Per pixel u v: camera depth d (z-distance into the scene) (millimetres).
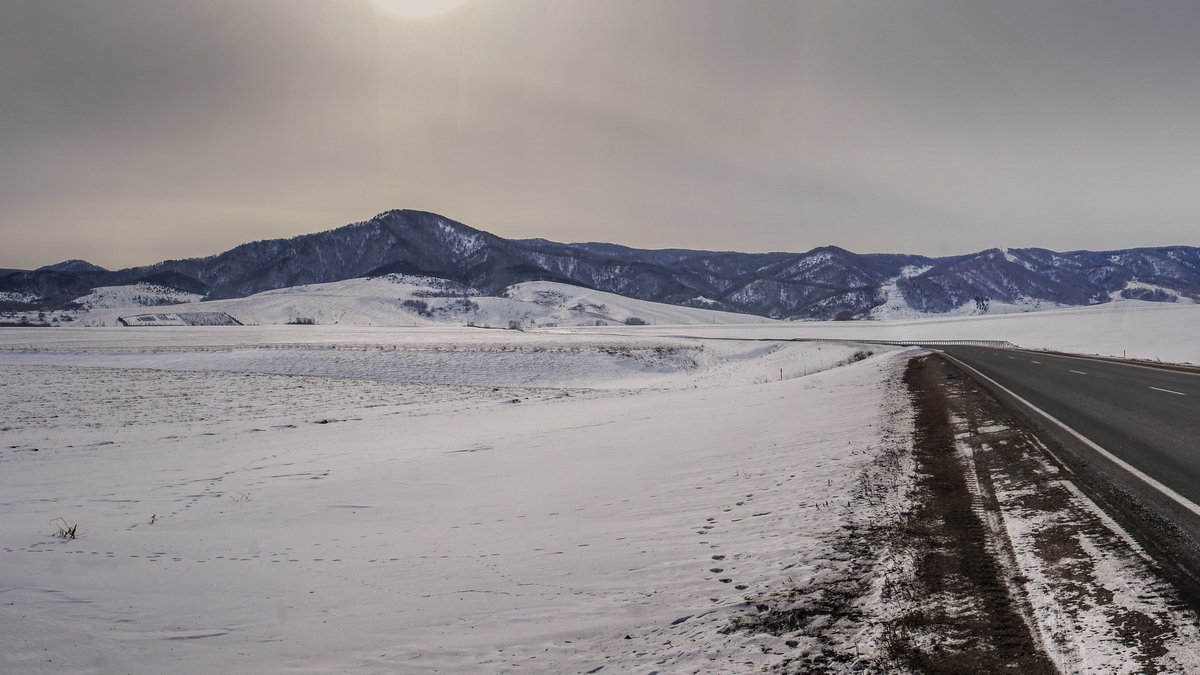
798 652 4852
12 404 32094
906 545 6840
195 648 5570
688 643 5211
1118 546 6074
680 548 7711
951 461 10641
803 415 18594
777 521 8359
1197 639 4277
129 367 55906
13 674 4887
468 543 8805
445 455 17203
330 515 11008
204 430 24203
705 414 21953
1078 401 16766
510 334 107250
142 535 9742
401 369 57719
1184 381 21734
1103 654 4289
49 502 12562
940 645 4703
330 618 6273
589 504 10641
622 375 60312
